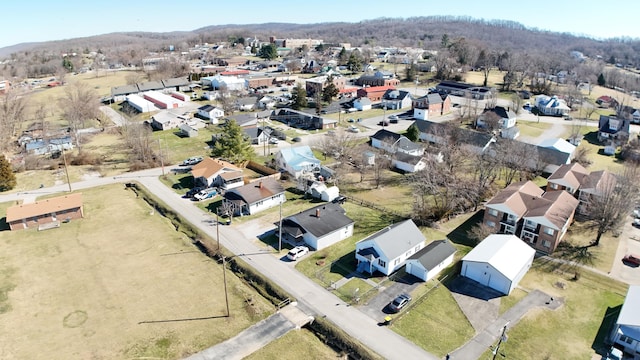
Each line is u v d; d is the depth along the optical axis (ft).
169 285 151.64
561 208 180.65
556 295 146.41
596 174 215.72
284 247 176.24
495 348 122.21
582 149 292.20
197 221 198.80
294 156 259.60
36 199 224.33
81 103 391.45
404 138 295.48
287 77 570.87
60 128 362.53
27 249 175.42
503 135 319.68
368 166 267.18
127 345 122.72
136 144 289.74
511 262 151.94
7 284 151.33
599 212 175.94
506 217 179.93
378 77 528.22
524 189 198.49
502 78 569.64
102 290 148.56
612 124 329.93
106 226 196.03
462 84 501.56
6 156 288.30
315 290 148.36
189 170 264.11
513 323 132.36
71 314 136.26
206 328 129.70
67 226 195.93
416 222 195.93
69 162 276.41
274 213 207.82
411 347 122.21
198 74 563.48
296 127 363.35
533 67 552.00
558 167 247.50
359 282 152.97
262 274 156.76
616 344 122.83
